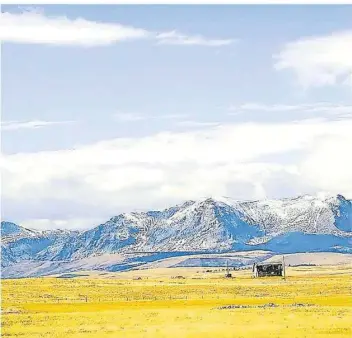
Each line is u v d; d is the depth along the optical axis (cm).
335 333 7625
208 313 9562
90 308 10875
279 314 9206
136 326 8438
